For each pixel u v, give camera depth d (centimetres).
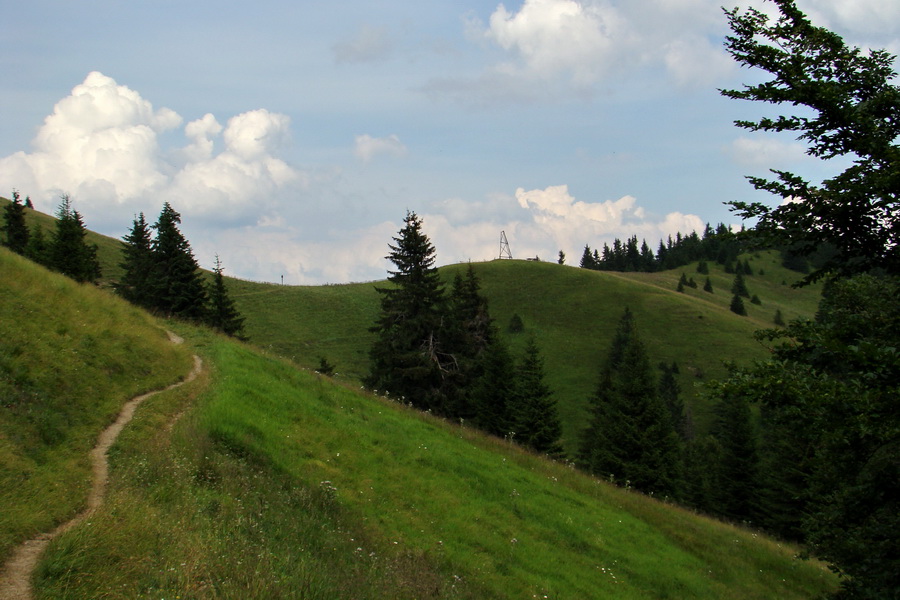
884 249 777
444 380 4053
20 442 976
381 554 1172
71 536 726
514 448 2581
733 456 4191
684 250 19025
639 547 1869
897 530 884
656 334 9275
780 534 3584
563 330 9650
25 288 1662
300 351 7812
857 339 719
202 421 1407
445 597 1062
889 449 884
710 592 1706
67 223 4916
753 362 773
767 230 786
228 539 858
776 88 775
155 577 691
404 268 4112
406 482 1648
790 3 768
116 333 1820
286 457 1448
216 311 5131
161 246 4434
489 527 1580
